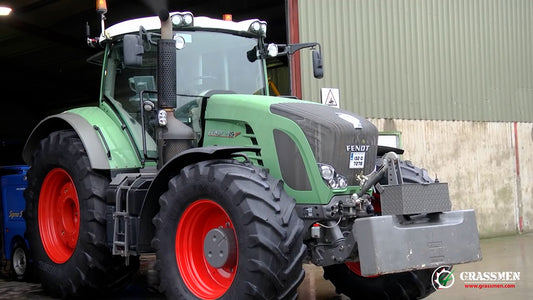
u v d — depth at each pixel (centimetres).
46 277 581
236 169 445
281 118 478
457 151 1030
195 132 530
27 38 1432
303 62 832
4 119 1956
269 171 478
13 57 1606
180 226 468
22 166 742
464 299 571
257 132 488
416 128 975
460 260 454
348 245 443
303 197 466
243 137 499
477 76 1066
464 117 1043
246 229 423
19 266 711
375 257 418
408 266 430
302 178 466
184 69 538
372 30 922
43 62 1648
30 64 1669
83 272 547
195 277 467
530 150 1145
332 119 475
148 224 493
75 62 1644
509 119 1112
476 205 1052
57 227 600
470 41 1059
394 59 948
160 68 513
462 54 1046
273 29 1328
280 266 419
